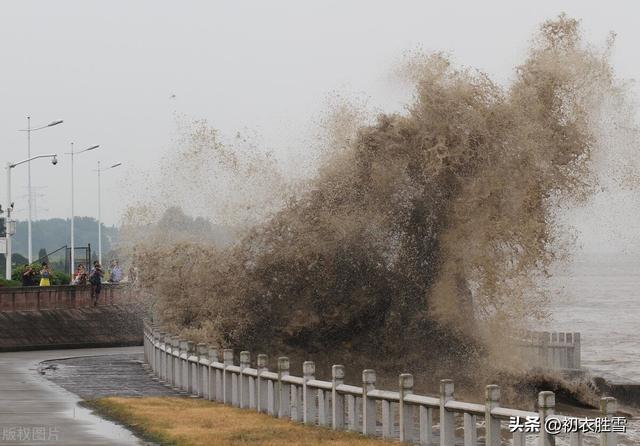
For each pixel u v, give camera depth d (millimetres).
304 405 28484
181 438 25922
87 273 93500
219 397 34375
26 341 66500
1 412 31781
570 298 49625
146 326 53969
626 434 32500
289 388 29750
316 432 26547
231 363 33906
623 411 39812
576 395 43781
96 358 57156
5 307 67000
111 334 71562
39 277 90625
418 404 23844
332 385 27281
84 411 32062
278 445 24688
